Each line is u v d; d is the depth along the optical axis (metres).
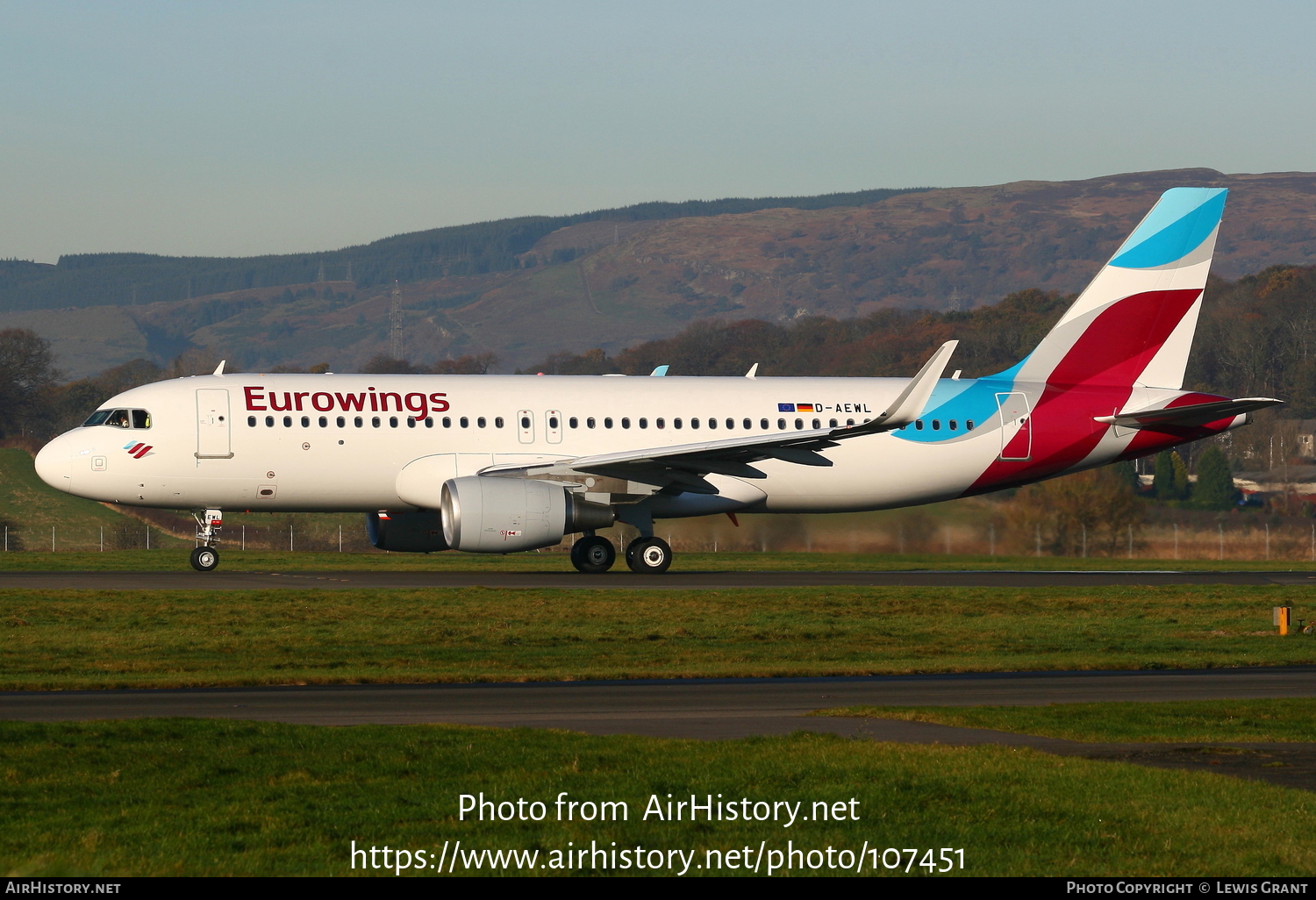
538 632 52.72
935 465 81.25
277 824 23.38
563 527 72.69
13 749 28.62
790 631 54.16
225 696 38.38
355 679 41.41
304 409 74.31
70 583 68.75
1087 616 61.22
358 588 67.19
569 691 39.75
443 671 43.47
